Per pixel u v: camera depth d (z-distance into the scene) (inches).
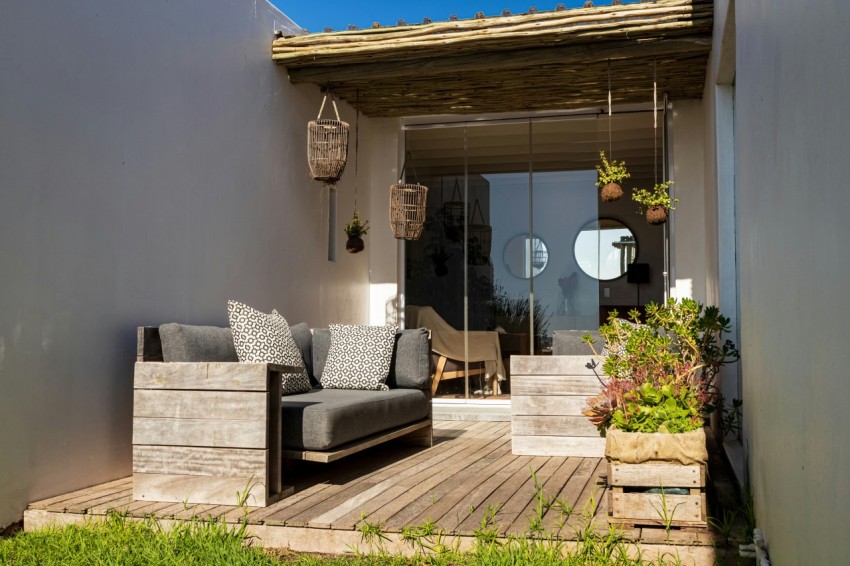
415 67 234.4
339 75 240.5
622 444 121.5
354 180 298.0
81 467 152.1
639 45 219.1
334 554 122.3
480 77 251.9
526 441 195.6
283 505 138.9
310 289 258.4
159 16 178.1
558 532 117.0
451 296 316.2
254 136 222.1
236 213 210.5
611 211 429.4
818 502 69.6
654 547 112.1
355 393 192.2
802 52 75.3
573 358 193.9
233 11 211.8
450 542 118.0
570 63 239.5
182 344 157.9
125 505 139.0
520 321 309.9
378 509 135.0
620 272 427.2
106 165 159.3
